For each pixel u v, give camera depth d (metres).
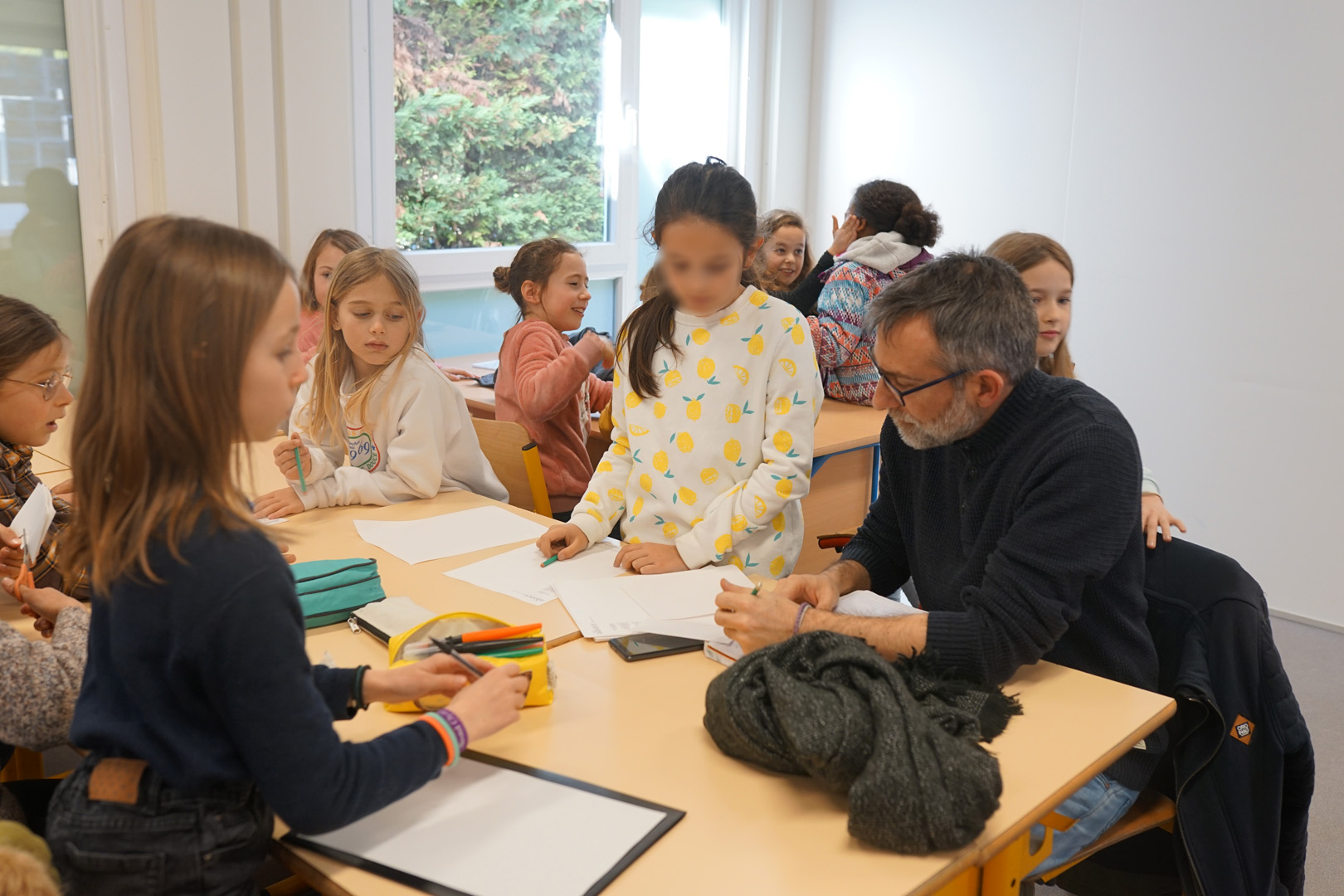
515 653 1.20
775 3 4.47
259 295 0.84
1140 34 3.54
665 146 4.50
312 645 1.37
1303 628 3.38
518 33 3.86
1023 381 1.34
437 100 3.69
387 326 1.96
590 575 1.63
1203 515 3.60
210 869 0.87
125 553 0.82
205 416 0.82
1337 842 2.20
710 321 1.71
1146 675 1.40
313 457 1.97
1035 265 1.82
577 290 2.79
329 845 0.94
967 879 1.09
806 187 4.78
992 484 1.38
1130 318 3.69
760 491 1.65
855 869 0.92
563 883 0.89
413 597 1.54
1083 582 1.27
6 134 2.86
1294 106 3.22
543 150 4.07
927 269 1.33
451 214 3.84
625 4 4.13
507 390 2.65
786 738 1.04
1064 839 1.35
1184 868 1.41
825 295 3.12
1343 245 3.17
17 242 2.94
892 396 1.35
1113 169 3.68
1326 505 3.31
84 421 0.85
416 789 0.95
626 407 1.80
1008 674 1.25
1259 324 3.38
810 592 1.43
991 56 3.99
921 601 1.58
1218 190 3.42
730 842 0.96
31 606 1.32
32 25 2.84
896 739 0.97
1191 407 3.58
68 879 0.87
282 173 3.25
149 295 0.81
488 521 1.90
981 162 4.09
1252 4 3.27
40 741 1.10
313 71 3.23
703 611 1.46
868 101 4.47
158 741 0.85
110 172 2.96
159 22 2.90
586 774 1.07
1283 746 1.39
